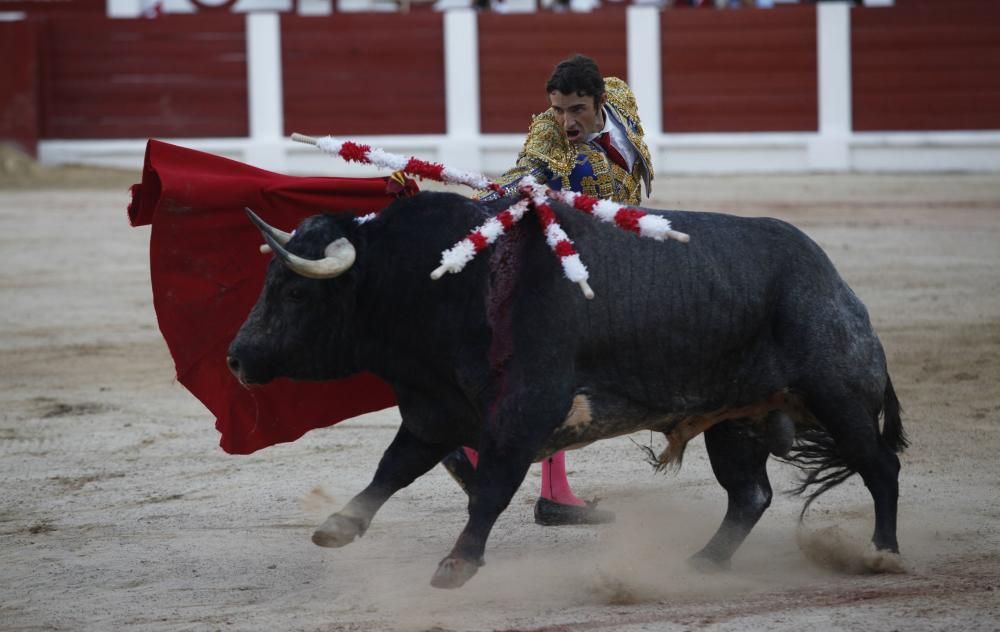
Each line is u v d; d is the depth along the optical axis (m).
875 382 11.59
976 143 51.34
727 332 11.31
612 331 11.07
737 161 52.31
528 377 10.77
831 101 51.81
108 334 25.14
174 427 18.50
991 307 26.12
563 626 10.41
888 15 51.44
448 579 10.48
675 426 11.86
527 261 10.95
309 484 15.56
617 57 52.12
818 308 11.45
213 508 14.64
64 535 13.70
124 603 11.43
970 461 15.88
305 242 10.93
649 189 12.98
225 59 52.25
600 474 15.80
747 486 12.30
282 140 52.31
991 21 51.19
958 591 10.99
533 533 13.51
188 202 12.14
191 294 12.41
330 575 12.21
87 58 51.88
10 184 47.53
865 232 35.84
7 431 18.30
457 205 11.23
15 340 24.64
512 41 52.28
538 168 12.11
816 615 10.45
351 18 52.19
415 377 11.30
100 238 36.34
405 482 11.65
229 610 11.16
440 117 52.53
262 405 12.71
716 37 51.91
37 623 10.91
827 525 13.50
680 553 12.73
